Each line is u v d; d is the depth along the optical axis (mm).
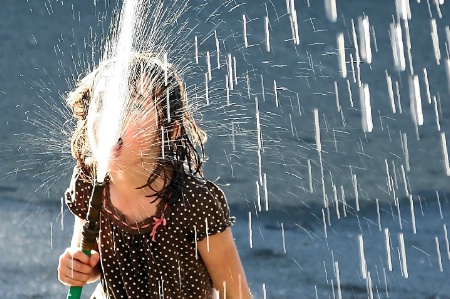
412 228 13781
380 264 12406
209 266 6742
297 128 17734
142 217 6555
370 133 18031
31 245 12641
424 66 22281
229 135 15781
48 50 21500
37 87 19219
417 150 17328
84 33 22219
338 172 15953
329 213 14234
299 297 11414
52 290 11383
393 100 20047
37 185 14648
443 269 12281
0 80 19531
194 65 18547
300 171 15797
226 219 6730
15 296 11180
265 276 11922
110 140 6293
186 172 6656
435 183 15758
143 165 6430
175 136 6551
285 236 13266
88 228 6430
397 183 15711
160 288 6668
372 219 14102
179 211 6562
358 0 25672
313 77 20625
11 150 16031
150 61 6469
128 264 6660
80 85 6832
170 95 6480
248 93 18562
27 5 23922
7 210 13727
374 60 22266
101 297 6938
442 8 25438
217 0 22531
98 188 6375
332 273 12102
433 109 19688
